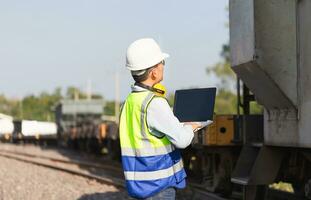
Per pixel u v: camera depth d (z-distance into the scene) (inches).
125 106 174.6
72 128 1481.3
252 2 289.7
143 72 171.6
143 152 167.5
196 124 175.0
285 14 291.7
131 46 173.2
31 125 1224.2
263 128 350.3
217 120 399.2
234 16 312.2
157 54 172.6
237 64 309.0
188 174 571.2
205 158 484.4
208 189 466.0
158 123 165.5
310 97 275.3
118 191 501.7
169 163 168.7
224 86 2105.1
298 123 285.9
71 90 4397.1
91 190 517.3
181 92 192.9
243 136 376.2
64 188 535.2
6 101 4475.9
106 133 1048.8
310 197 318.3
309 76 276.7
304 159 330.0
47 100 4197.8
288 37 291.3
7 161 896.3
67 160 984.9
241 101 430.9
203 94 185.6
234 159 423.2
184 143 165.6
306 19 281.3
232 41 315.6
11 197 478.3
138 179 168.4
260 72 291.0
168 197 169.3
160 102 167.3
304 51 282.5
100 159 1074.7
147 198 168.2
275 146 324.5
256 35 288.0
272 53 289.4
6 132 1168.8
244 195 332.8
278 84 289.1
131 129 170.9
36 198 471.8
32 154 1190.3
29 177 642.2
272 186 534.6
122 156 172.9
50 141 1791.3
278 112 305.0
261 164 324.8
